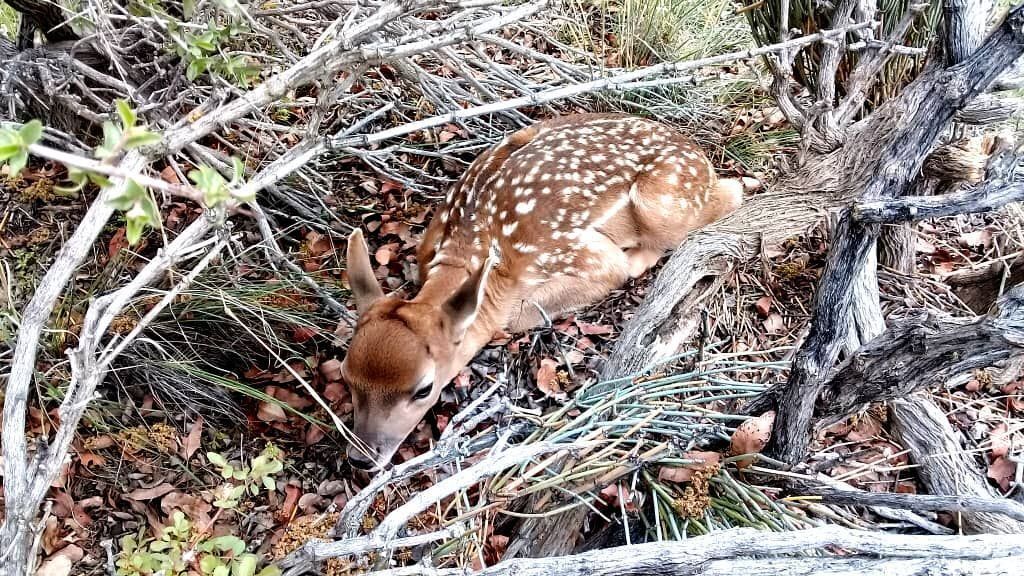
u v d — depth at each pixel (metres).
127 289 0.52
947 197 0.53
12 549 0.48
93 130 0.90
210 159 0.83
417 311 0.72
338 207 1.00
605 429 0.65
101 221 0.51
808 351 0.59
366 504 0.60
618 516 0.68
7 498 0.49
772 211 0.84
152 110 0.69
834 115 0.82
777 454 0.64
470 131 1.07
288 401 0.79
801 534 0.52
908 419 0.73
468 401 0.81
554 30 1.25
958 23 0.66
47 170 0.92
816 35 0.73
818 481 0.63
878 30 0.83
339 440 0.76
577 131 0.94
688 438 0.67
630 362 0.77
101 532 0.67
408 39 0.73
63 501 0.67
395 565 0.62
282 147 0.95
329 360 0.83
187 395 0.77
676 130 1.09
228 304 0.79
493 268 0.83
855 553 0.53
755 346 0.84
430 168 1.08
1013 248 0.93
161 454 0.72
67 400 0.51
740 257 0.82
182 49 0.59
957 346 0.53
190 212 0.91
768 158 1.12
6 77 0.77
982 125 0.77
